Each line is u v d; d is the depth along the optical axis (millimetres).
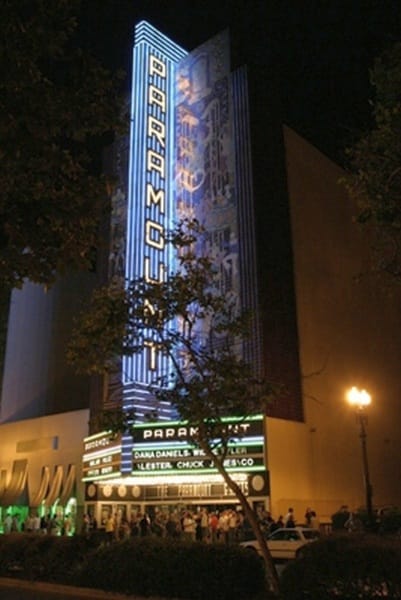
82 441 39281
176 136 39031
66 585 17750
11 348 51688
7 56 9500
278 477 29062
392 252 14508
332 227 39062
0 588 18688
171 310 17234
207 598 14586
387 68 13102
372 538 13789
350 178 13633
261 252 33062
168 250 36125
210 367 16781
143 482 32875
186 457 29656
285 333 32688
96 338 16641
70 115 10555
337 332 36281
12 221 10195
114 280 19094
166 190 37531
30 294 52344
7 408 49656
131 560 16141
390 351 39906
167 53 40719
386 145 12695
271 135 36781
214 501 30156
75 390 46406
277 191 35719
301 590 13273
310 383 33094
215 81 38250
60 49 10156
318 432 32406
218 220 35188
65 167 10453
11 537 21297
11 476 43812
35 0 9875
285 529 23078
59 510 38156
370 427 36094
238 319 18109
